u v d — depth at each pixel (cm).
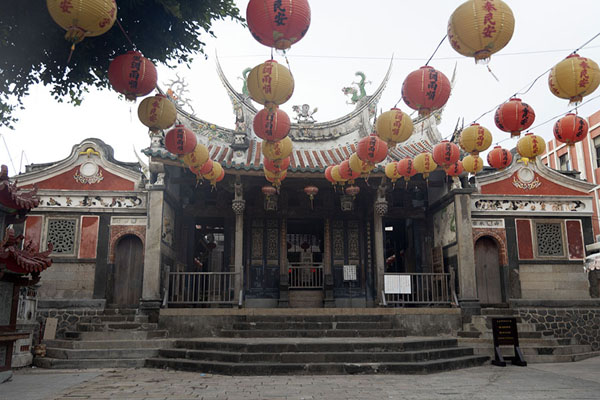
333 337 1152
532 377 869
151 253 1318
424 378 848
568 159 2706
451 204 1479
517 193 1538
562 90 674
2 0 564
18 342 1023
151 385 774
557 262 1504
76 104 710
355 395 686
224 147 1530
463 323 1326
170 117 714
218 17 678
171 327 1232
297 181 1467
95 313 1340
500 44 591
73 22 495
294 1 550
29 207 796
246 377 857
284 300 1559
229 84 1522
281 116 795
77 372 944
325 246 1622
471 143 904
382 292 1404
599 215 2473
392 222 1823
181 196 1611
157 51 692
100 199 1414
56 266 1376
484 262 1501
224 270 1603
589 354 1237
